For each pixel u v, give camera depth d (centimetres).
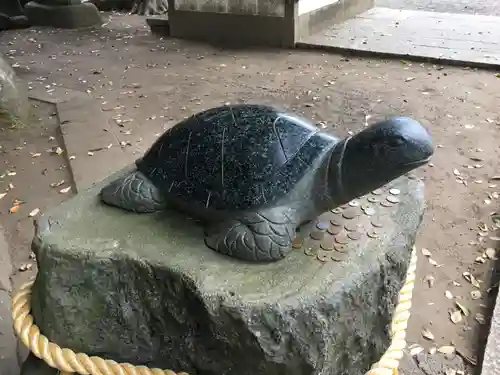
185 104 498
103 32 780
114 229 177
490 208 328
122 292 171
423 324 244
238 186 157
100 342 179
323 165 160
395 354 187
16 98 456
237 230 160
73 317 175
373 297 167
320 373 156
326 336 153
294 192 159
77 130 441
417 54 597
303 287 153
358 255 165
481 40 637
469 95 496
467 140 411
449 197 340
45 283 172
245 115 169
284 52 654
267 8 661
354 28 721
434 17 761
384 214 184
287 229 160
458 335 239
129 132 440
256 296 150
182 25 728
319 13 702
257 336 148
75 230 177
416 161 147
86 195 196
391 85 529
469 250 292
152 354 176
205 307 151
